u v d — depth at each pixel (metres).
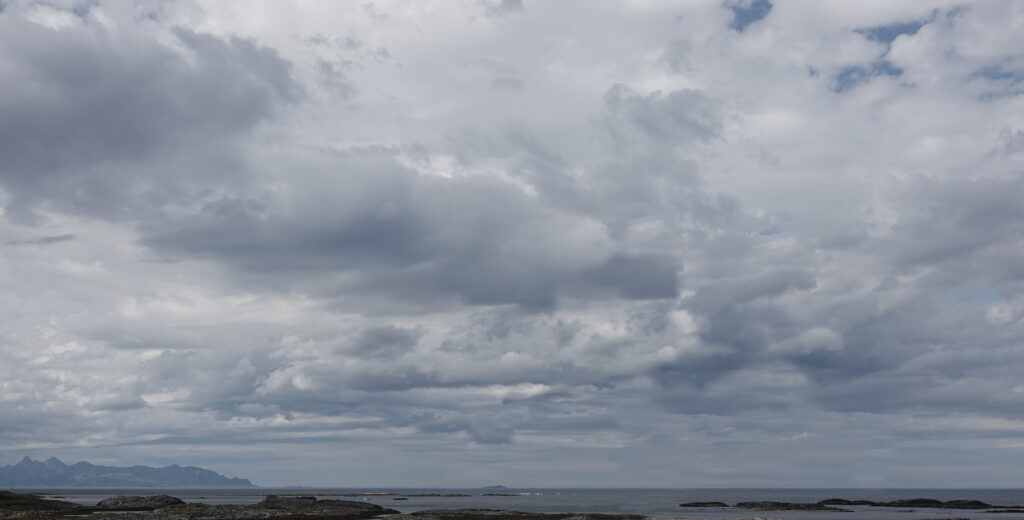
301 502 170.12
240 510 145.50
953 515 183.88
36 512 150.50
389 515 151.25
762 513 195.38
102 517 130.75
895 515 183.25
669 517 157.88
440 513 161.50
